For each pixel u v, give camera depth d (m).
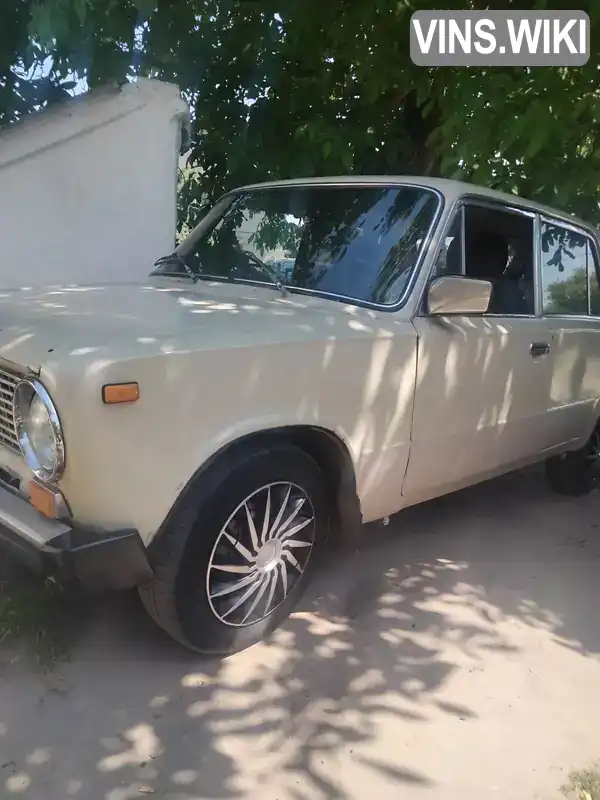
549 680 2.95
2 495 2.50
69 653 2.88
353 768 2.39
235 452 2.65
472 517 4.62
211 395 2.48
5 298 3.23
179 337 2.50
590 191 5.48
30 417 2.35
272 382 2.66
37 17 4.58
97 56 5.62
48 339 2.44
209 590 2.71
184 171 6.96
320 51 6.14
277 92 6.58
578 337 4.38
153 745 2.43
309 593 3.49
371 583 3.64
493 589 3.66
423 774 2.38
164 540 2.53
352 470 3.04
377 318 3.16
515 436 4.02
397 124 6.71
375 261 3.38
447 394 3.41
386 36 5.74
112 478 2.29
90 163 5.37
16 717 2.51
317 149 6.40
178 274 3.92
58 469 2.26
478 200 3.62
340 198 3.64
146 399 2.32
